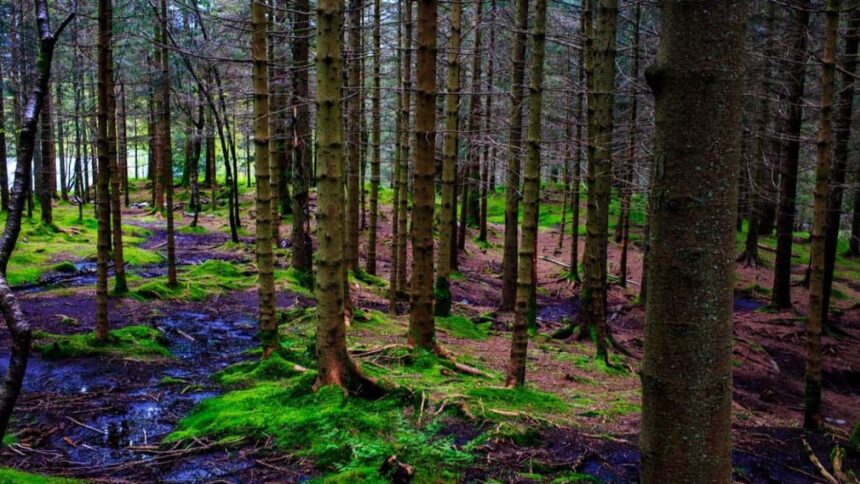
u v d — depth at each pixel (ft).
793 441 17.93
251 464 14.07
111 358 24.57
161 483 13.24
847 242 91.56
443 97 47.62
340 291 17.93
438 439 14.94
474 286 57.88
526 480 13.33
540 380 26.13
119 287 36.68
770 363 39.17
